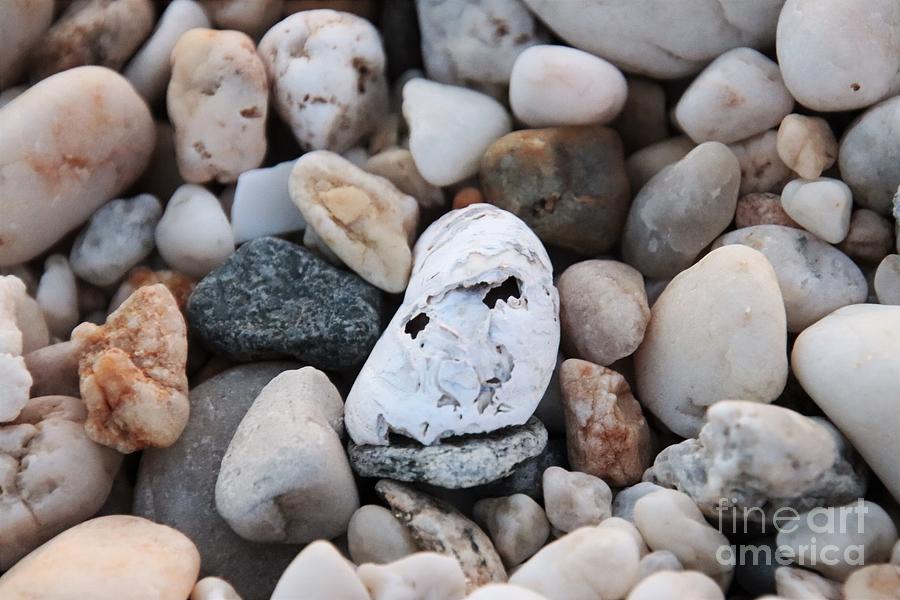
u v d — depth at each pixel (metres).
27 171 0.43
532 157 0.44
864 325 0.40
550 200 0.44
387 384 0.41
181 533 0.41
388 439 0.41
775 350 0.41
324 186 0.44
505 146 0.44
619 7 0.44
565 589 0.39
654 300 0.44
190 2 0.46
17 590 0.39
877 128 0.42
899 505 0.40
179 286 0.45
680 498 0.40
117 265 0.45
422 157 0.45
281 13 0.47
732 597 0.40
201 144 0.45
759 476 0.38
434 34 0.46
